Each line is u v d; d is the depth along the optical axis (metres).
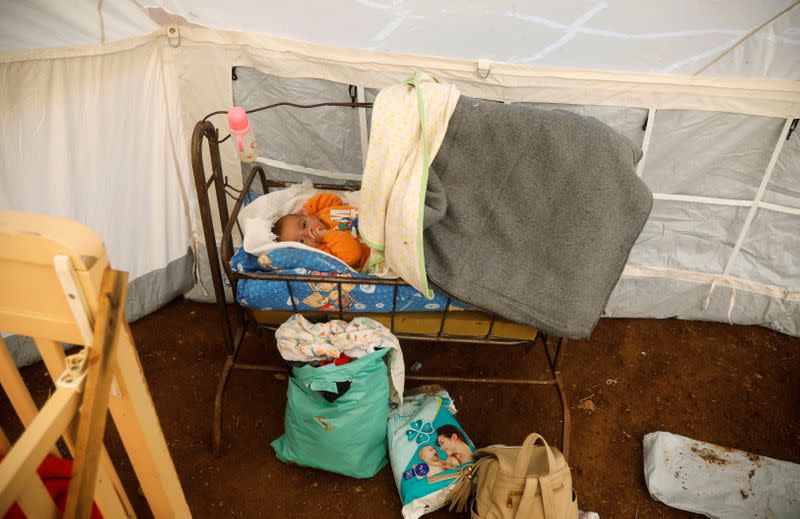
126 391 0.93
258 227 1.79
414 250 1.57
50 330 0.86
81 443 0.79
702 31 1.57
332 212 2.04
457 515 1.81
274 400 2.16
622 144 1.54
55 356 0.97
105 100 1.88
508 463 1.59
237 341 1.94
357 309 1.79
